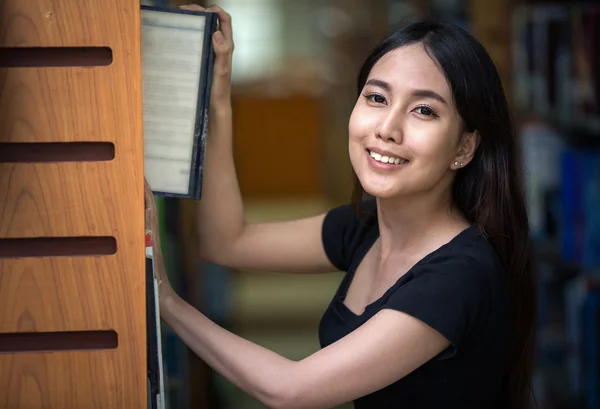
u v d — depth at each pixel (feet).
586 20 9.43
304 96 33.53
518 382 5.83
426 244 5.47
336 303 5.79
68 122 4.20
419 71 5.06
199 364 10.28
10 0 4.13
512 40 11.09
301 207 32.30
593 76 9.33
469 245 5.30
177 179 4.83
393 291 5.17
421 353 4.85
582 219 9.75
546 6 11.00
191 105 4.77
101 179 4.24
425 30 5.18
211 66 4.75
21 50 4.18
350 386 4.79
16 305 4.26
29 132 4.19
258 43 40.65
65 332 4.33
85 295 4.28
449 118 5.13
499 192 5.50
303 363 4.80
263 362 4.83
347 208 6.35
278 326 17.72
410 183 5.16
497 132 5.45
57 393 4.32
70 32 4.15
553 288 11.02
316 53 37.91
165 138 4.79
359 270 5.90
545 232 11.12
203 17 4.70
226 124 5.67
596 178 9.62
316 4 38.68
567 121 9.93
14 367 4.30
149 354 4.49
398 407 5.28
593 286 10.02
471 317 4.99
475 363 5.20
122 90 4.20
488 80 5.30
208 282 12.55
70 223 4.25
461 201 5.67
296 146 33.73
